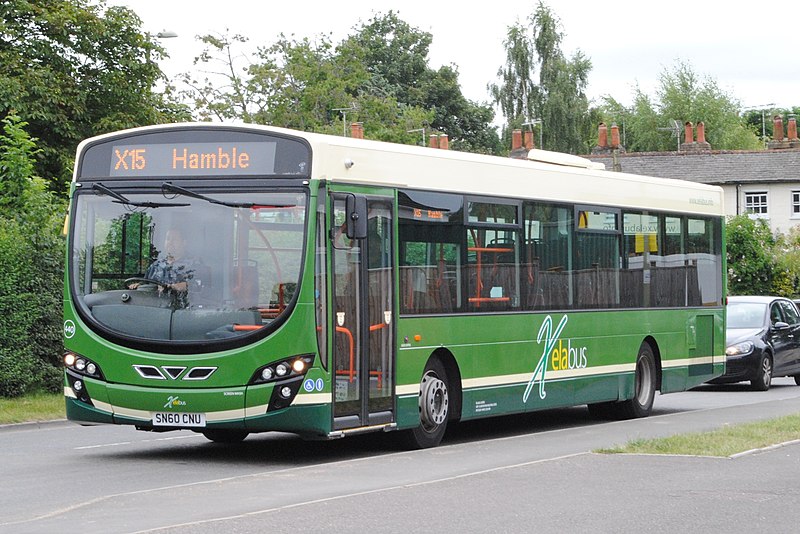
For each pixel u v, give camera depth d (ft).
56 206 86.17
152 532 31.76
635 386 72.38
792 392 100.78
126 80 142.92
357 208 49.73
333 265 49.55
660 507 36.65
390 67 333.42
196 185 49.70
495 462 49.21
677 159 267.80
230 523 33.14
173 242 49.49
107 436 63.05
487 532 32.53
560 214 65.62
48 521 33.96
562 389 65.16
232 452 55.06
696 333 78.79
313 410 48.32
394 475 44.60
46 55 138.10
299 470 46.11
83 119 139.44
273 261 48.60
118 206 50.29
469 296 58.18
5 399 75.20
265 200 49.03
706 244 80.59
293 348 48.08
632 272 72.02
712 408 79.77
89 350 49.80
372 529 32.63
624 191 71.56
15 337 75.92
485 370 59.26
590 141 328.29
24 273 76.69
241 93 236.22
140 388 48.96
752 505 37.14
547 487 40.34
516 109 320.09
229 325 48.34
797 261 178.91
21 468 48.49
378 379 52.21
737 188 261.44
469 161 58.80
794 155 264.31
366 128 259.60
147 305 49.29
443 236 56.54
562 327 65.26
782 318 107.65
